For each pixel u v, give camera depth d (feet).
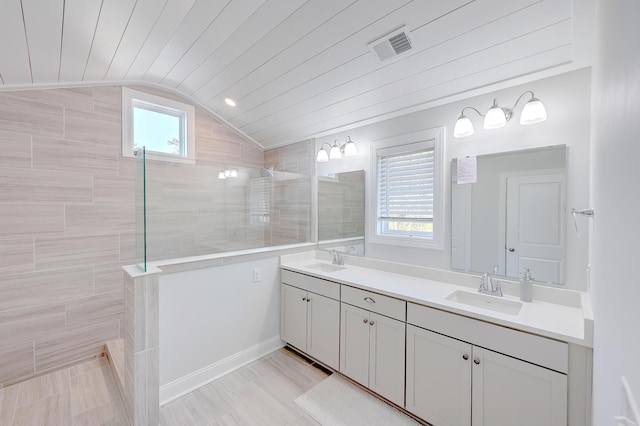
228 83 8.27
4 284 6.77
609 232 2.67
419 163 7.61
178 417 5.94
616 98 2.39
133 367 5.29
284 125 9.95
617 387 2.12
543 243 5.65
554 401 4.20
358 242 9.01
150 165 6.84
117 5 5.05
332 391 6.75
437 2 4.63
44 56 6.06
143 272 5.50
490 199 6.30
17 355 6.95
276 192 9.80
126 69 7.68
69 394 6.59
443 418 5.36
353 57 6.17
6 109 6.74
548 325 4.41
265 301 8.52
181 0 5.14
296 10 5.32
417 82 6.49
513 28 4.73
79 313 7.78
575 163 5.29
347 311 7.02
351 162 9.23
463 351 5.10
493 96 6.28
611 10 2.62
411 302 5.82
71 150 7.60
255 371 7.58
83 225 7.80
